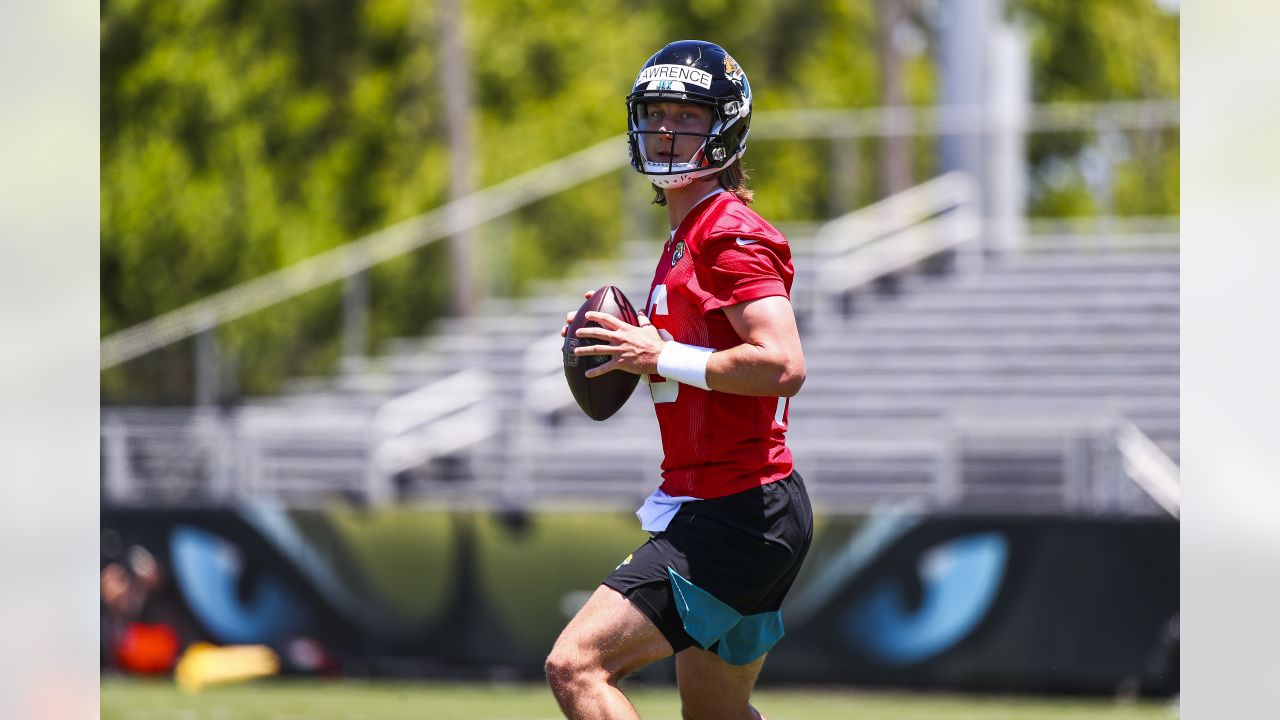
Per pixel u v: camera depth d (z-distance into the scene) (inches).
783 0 4035.4
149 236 3722.9
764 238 537.6
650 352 542.3
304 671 1290.6
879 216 2129.7
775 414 563.8
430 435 1867.6
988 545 1187.9
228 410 1915.6
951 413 1784.0
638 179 2204.7
